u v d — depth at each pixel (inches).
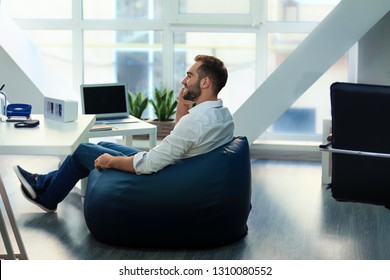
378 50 245.6
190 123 144.9
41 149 129.3
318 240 154.3
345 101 125.6
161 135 257.1
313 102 265.1
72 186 170.9
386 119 123.6
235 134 241.0
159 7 268.4
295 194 199.3
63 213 175.3
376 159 128.6
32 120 157.8
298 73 232.4
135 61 273.1
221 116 148.9
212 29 264.8
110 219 146.4
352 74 258.7
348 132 127.6
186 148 145.1
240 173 148.1
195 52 269.3
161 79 273.0
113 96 206.8
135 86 274.8
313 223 168.2
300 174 229.3
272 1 262.5
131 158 147.5
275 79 234.8
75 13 270.2
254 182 216.1
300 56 231.0
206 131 145.3
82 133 145.1
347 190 134.1
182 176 143.9
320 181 217.8
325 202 189.3
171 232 144.8
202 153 147.7
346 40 226.1
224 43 267.0
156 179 144.3
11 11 272.4
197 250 146.6
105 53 273.7
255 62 266.2
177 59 270.8
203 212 143.6
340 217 173.8
